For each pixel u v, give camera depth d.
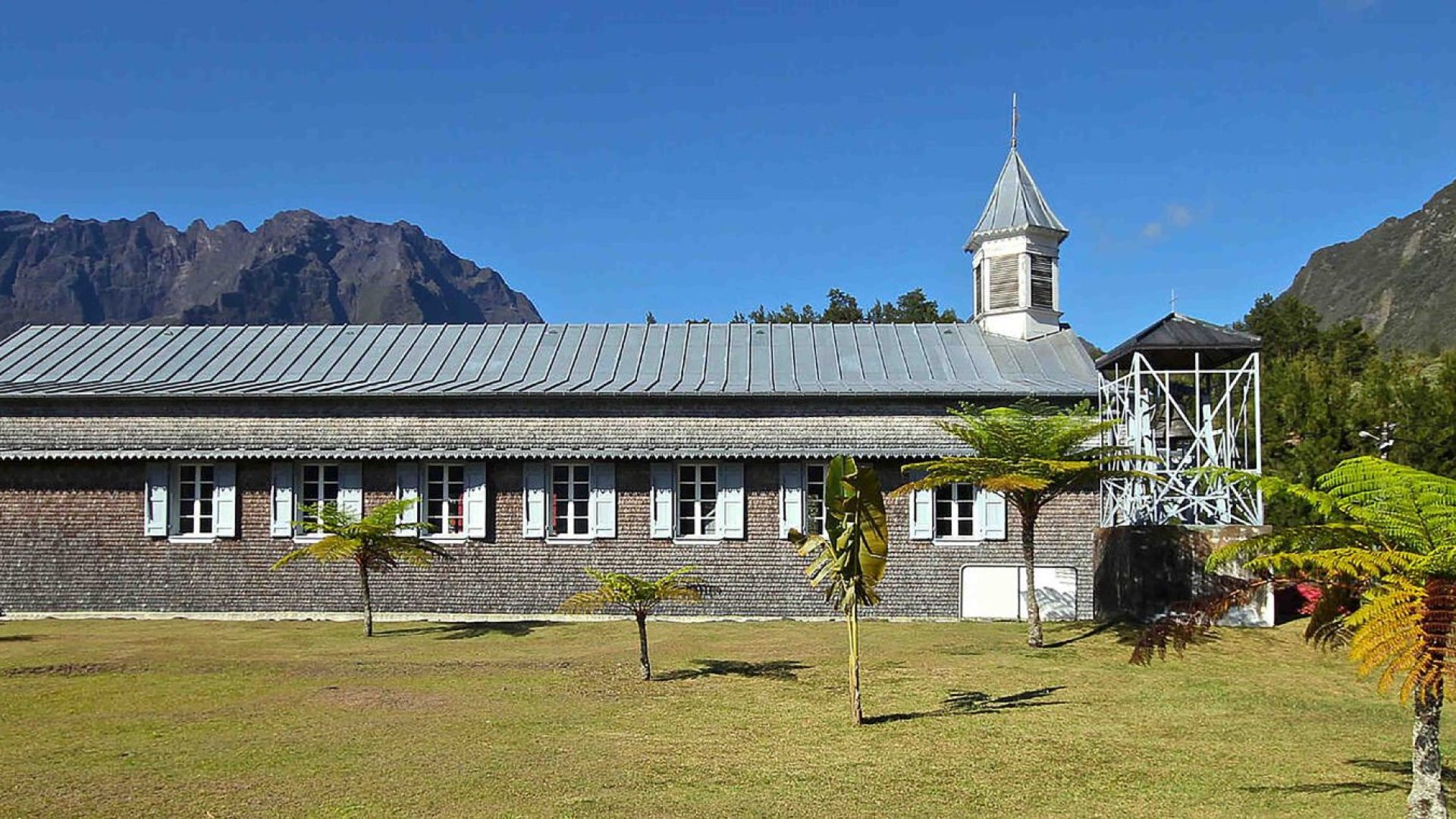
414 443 28.58
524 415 28.69
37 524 28.72
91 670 18.73
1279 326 65.69
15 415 28.80
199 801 10.98
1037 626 22.56
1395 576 9.51
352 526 24.17
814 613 28.06
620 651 21.84
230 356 31.41
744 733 14.62
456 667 19.48
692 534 28.52
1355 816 10.91
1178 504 25.23
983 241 33.12
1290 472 31.31
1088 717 15.91
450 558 27.44
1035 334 32.34
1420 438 30.14
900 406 28.33
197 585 28.58
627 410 28.61
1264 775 12.72
